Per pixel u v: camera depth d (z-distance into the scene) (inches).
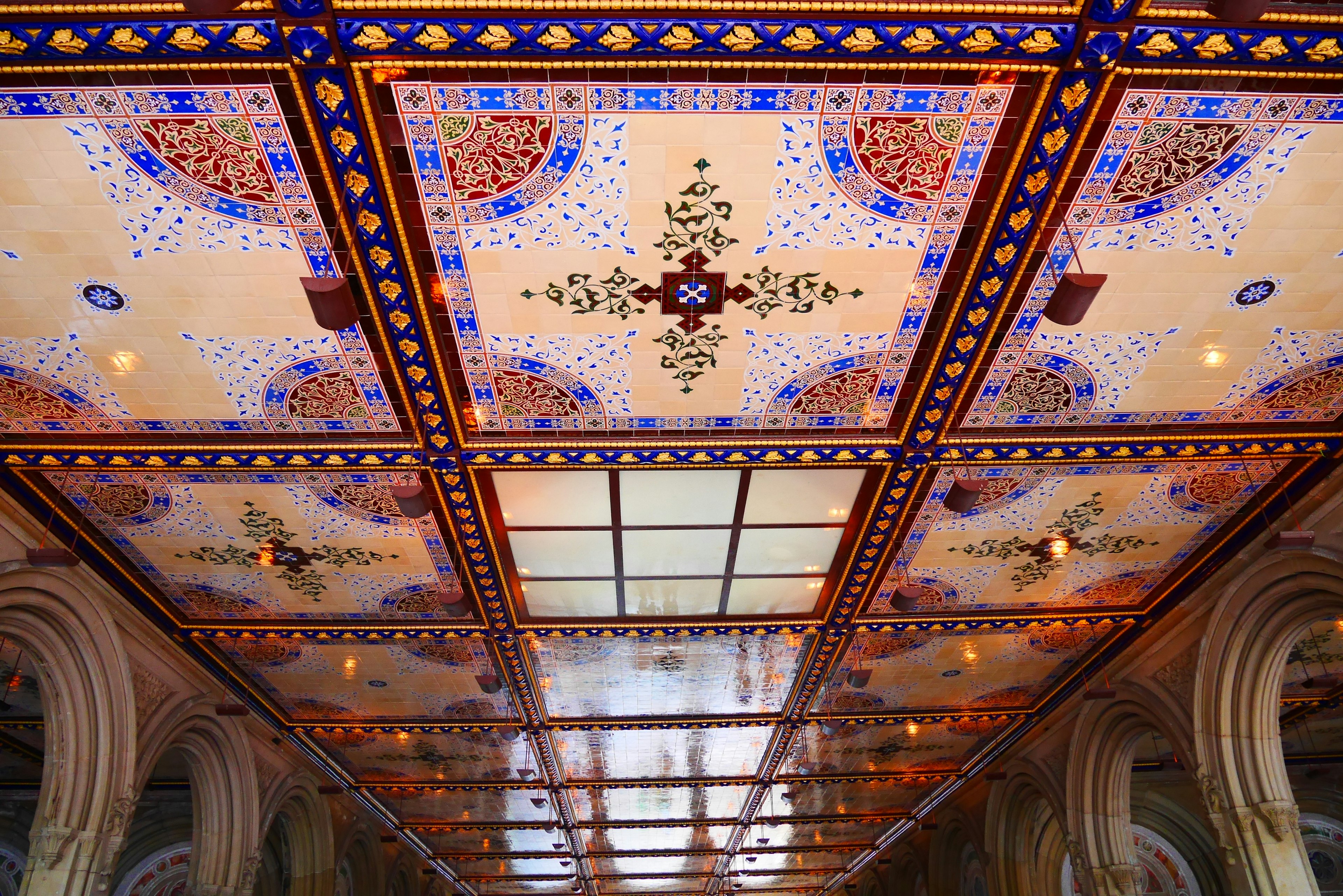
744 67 167.5
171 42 160.4
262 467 277.0
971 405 263.9
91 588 326.3
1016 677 462.9
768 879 1022.4
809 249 207.6
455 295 217.9
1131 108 179.0
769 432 270.4
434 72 167.6
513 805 676.7
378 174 186.1
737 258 209.5
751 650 416.8
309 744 522.0
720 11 157.3
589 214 196.9
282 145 180.9
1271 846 343.0
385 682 444.8
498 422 263.1
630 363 241.6
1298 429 276.4
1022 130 182.1
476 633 391.2
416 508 268.4
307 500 297.0
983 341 236.7
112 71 165.5
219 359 235.9
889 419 267.3
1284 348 244.8
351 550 328.5
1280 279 222.1
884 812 743.1
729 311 224.8
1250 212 203.2
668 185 191.0
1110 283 222.7
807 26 160.2
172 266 207.2
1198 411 268.7
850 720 510.9
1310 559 309.0
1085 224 205.3
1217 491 307.4
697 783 627.8
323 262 206.5
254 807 461.7
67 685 316.2
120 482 282.5
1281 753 350.6
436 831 754.8
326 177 186.2
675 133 179.9
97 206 192.2
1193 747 377.1
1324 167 192.5
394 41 161.2
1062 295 192.1
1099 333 238.5
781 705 491.8
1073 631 408.8
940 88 173.8
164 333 226.8
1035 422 271.7
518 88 171.0
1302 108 179.0
